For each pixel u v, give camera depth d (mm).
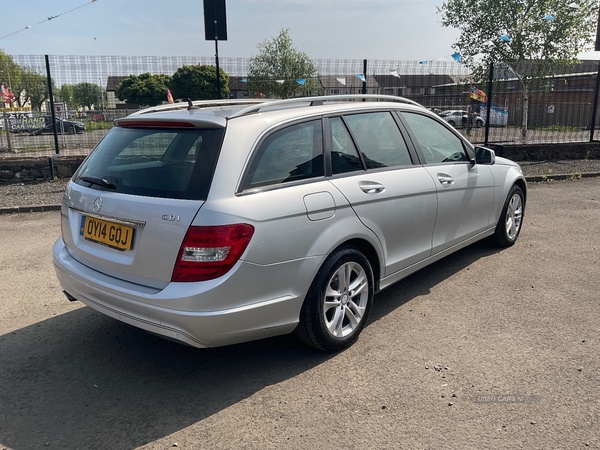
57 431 2729
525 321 3926
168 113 3412
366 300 3648
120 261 3012
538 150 12992
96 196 3199
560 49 17344
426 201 4141
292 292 3098
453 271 5074
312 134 3424
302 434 2656
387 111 4125
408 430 2662
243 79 12125
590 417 2740
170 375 3291
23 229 7023
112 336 3850
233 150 2945
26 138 11055
